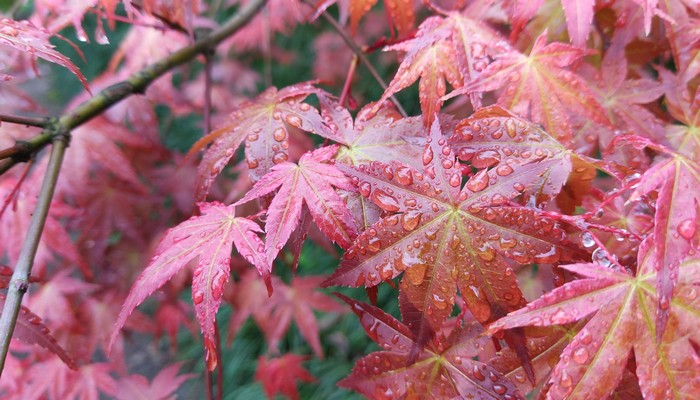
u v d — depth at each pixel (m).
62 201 0.42
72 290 0.45
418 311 0.28
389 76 0.87
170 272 0.29
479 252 0.28
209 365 0.28
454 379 0.30
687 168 0.27
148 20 0.45
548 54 0.31
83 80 0.31
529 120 0.31
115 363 0.48
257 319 0.60
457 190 0.29
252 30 0.59
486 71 0.31
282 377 0.63
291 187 0.29
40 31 0.33
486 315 0.28
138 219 0.48
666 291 0.26
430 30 0.33
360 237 0.28
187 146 0.99
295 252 0.29
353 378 0.30
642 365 0.27
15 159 0.33
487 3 0.35
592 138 0.34
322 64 0.81
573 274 0.29
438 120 0.30
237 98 0.66
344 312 0.88
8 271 0.33
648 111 0.33
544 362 0.29
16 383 0.43
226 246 0.29
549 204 0.32
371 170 0.29
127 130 0.44
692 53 0.33
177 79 0.81
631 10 0.34
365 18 0.73
